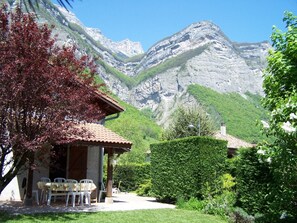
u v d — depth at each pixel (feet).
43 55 32.63
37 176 46.85
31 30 31.68
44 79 31.58
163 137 110.52
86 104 34.60
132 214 36.37
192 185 46.29
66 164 49.03
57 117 32.42
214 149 47.14
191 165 46.93
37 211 35.81
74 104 33.47
